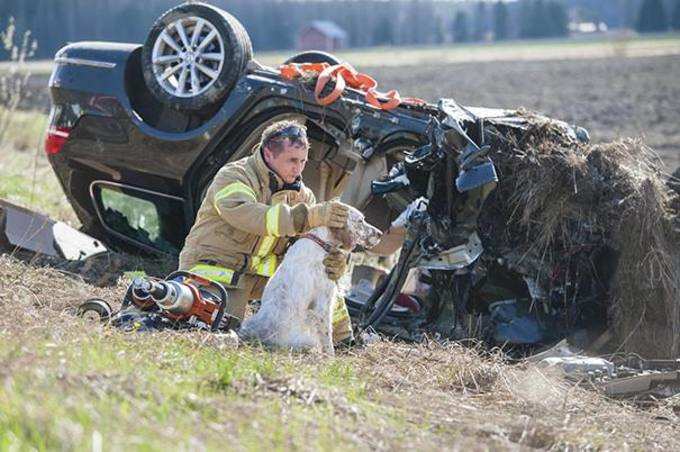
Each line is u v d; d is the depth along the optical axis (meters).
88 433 6.74
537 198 14.37
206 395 8.72
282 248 12.95
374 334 13.48
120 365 9.08
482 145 14.41
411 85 78.12
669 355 14.22
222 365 9.79
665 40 168.00
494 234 14.61
